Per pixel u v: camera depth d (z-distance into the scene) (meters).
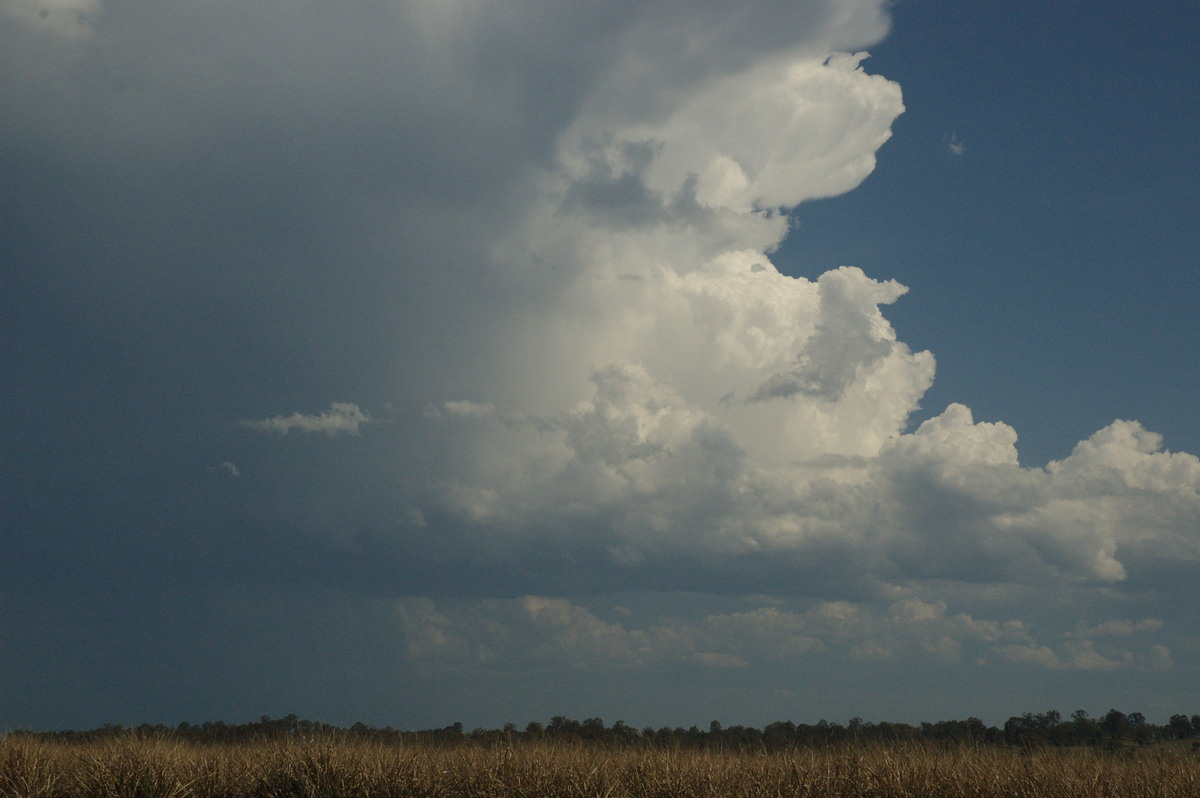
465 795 15.05
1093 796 12.47
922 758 14.52
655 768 15.44
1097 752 14.45
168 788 15.11
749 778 14.86
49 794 15.18
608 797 14.52
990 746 15.08
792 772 14.61
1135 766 13.52
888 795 13.58
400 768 15.48
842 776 14.36
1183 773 12.99
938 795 13.39
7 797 14.95
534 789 14.82
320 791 14.91
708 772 15.19
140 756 15.91
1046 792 12.86
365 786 14.86
